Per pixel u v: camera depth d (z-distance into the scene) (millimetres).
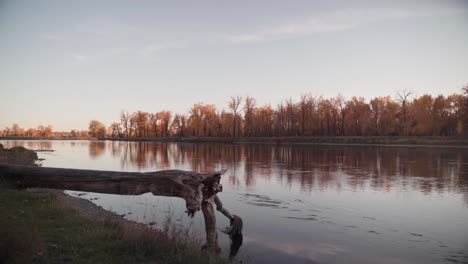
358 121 81000
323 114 83125
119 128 145625
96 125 164000
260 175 21328
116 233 7000
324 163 29859
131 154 45219
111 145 84000
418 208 11945
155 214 10758
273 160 33438
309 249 7715
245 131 97562
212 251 6910
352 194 14641
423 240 8406
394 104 75750
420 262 6992
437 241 8336
